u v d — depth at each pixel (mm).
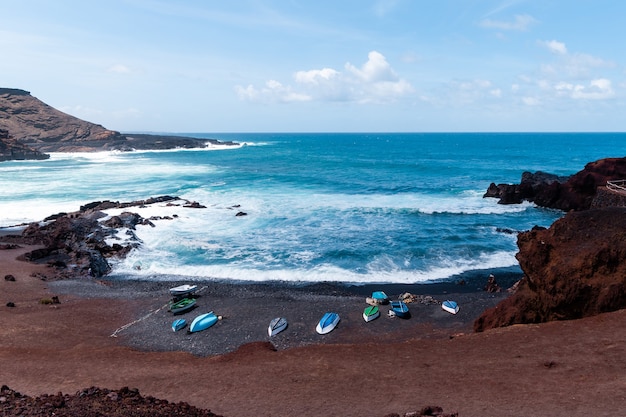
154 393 15484
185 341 23375
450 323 25219
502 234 44562
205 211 53312
